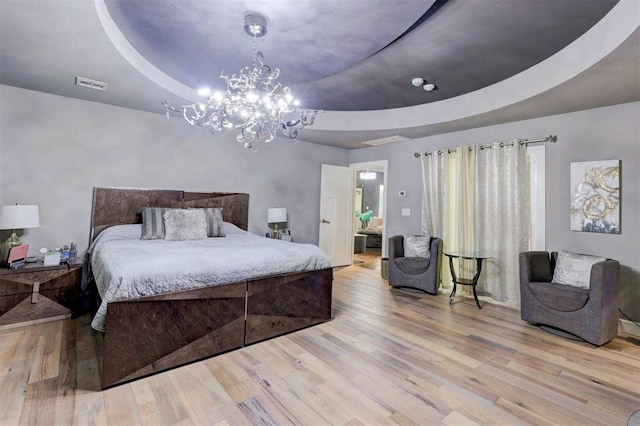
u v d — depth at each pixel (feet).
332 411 5.85
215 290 7.86
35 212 9.75
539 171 12.26
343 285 15.24
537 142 12.31
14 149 10.54
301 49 9.09
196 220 12.28
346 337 9.12
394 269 14.51
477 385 6.79
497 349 8.53
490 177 13.41
